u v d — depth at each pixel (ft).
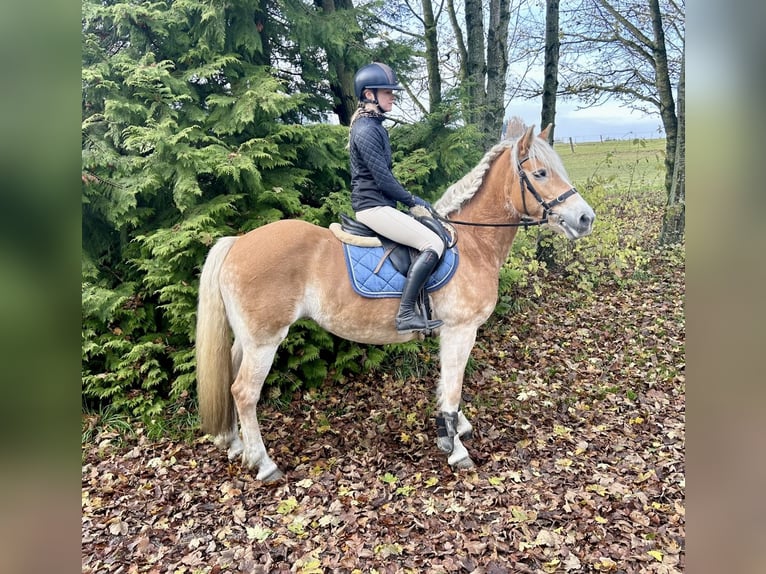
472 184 9.39
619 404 11.71
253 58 14.92
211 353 8.97
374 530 7.71
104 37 14.05
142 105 12.28
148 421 11.41
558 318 16.80
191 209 12.19
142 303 12.22
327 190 14.40
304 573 6.86
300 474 9.43
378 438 10.75
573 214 8.58
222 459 10.11
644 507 7.94
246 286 8.57
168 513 8.41
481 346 15.20
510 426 10.93
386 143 8.52
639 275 18.88
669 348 14.34
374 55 16.42
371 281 8.64
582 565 6.82
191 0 13.01
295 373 12.92
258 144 12.38
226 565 7.15
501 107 19.95
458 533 7.52
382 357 13.28
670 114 19.08
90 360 11.86
